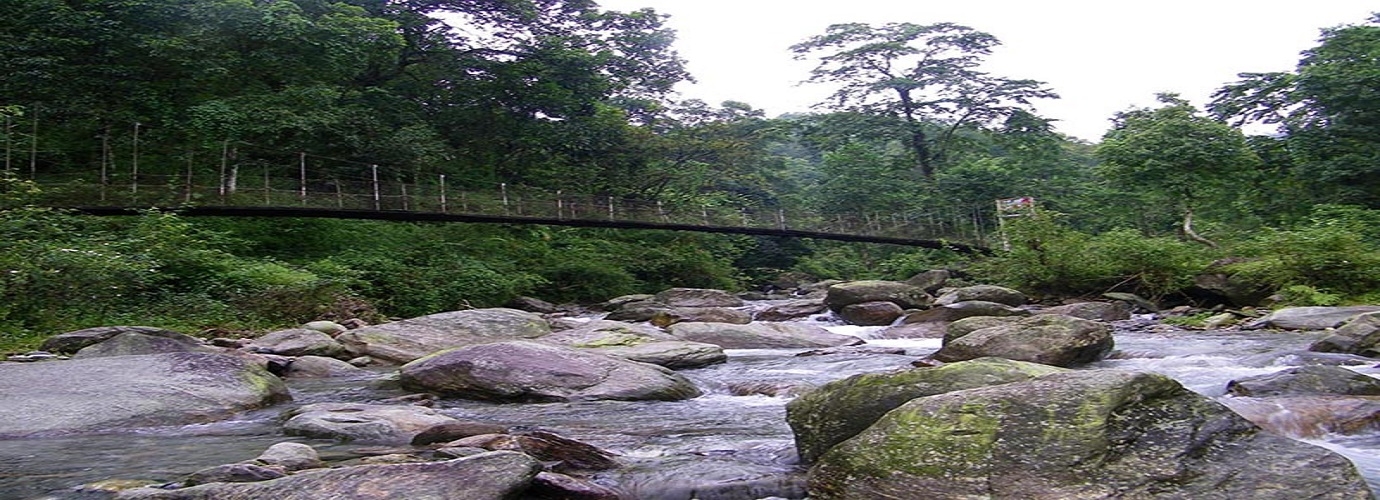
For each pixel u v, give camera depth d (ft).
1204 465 13.76
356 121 83.61
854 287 68.64
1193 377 29.01
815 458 18.06
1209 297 66.18
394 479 14.02
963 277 100.32
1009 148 140.77
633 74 128.47
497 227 98.68
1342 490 12.86
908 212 131.23
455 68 105.50
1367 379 23.57
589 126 112.16
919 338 52.31
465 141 109.81
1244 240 81.87
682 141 126.93
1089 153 192.03
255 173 77.97
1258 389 23.61
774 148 253.85
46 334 40.34
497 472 14.35
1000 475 14.01
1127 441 14.28
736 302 80.74
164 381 24.99
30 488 16.24
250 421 23.72
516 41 109.60
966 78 137.90
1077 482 13.61
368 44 83.97
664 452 19.42
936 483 14.20
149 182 72.33
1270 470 13.48
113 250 47.80
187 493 13.99
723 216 108.27
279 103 77.15
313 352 39.47
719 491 16.21
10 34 70.95
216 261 57.11
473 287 75.15
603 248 105.91
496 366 28.71
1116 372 15.80
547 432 19.49
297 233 78.33
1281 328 48.42
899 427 15.56
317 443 20.44
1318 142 88.89
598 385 28.22
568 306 86.63
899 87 139.23
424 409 23.89
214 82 79.87
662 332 47.50
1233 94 98.99
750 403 27.25
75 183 64.03
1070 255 73.05
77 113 72.43
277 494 13.62
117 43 74.13
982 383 17.89
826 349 44.60
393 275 69.72
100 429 22.00
